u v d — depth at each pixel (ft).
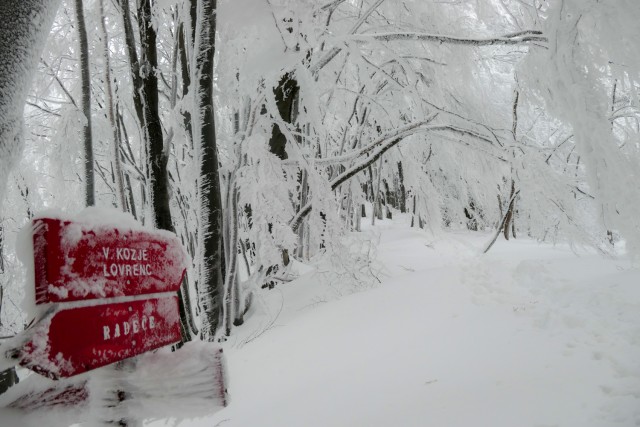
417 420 9.34
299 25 17.38
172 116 23.95
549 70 13.78
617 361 10.46
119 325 3.38
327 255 26.58
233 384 15.37
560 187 24.03
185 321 22.76
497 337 14.05
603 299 15.65
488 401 9.60
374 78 34.68
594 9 12.37
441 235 35.99
